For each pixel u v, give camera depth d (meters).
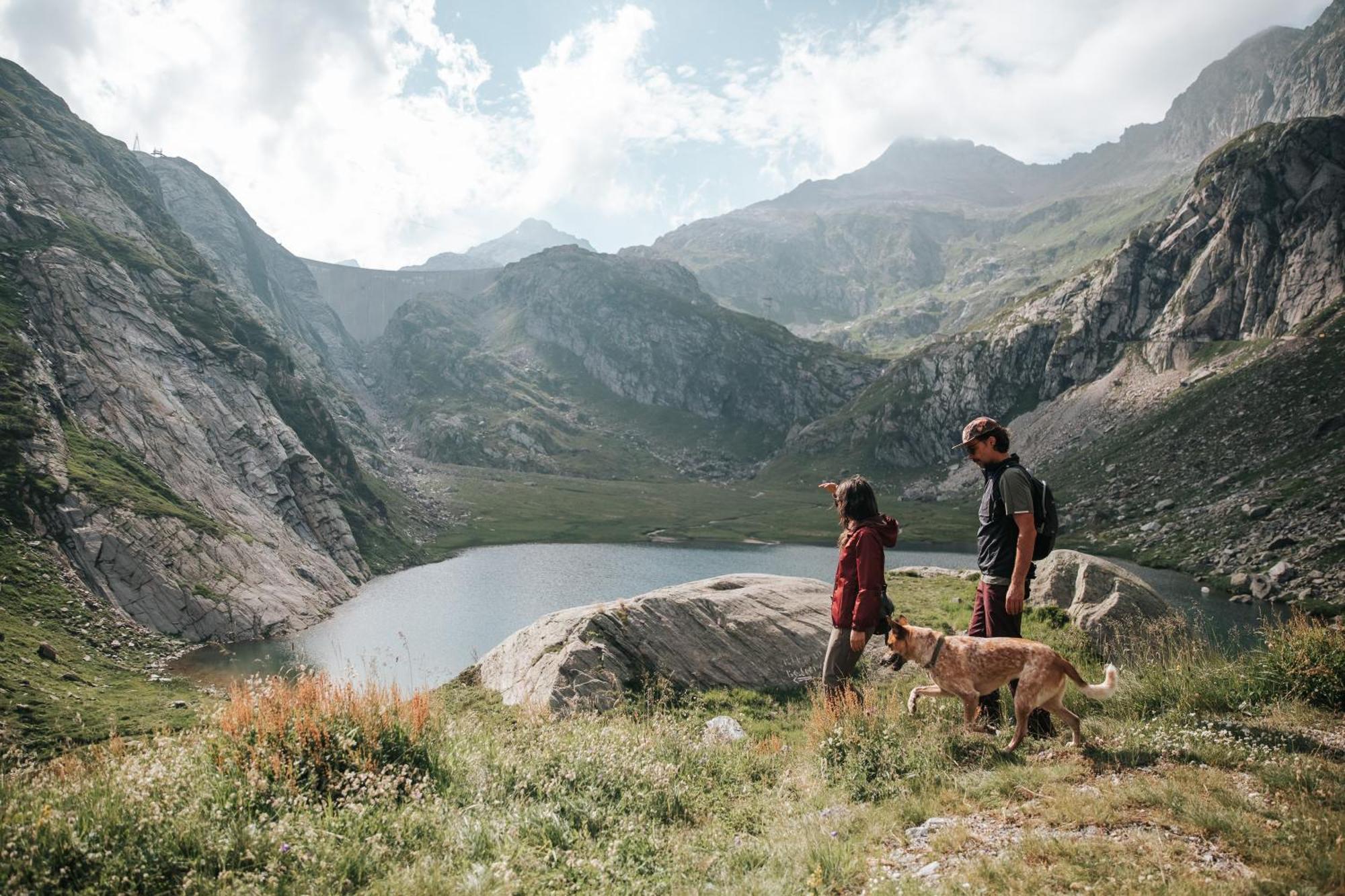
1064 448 163.00
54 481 58.22
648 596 17.25
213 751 6.88
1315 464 81.50
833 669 9.15
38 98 163.88
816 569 99.94
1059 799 5.58
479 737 8.90
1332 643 8.16
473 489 199.62
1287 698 8.06
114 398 77.25
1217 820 4.85
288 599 67.62
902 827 5.93
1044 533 7.80
